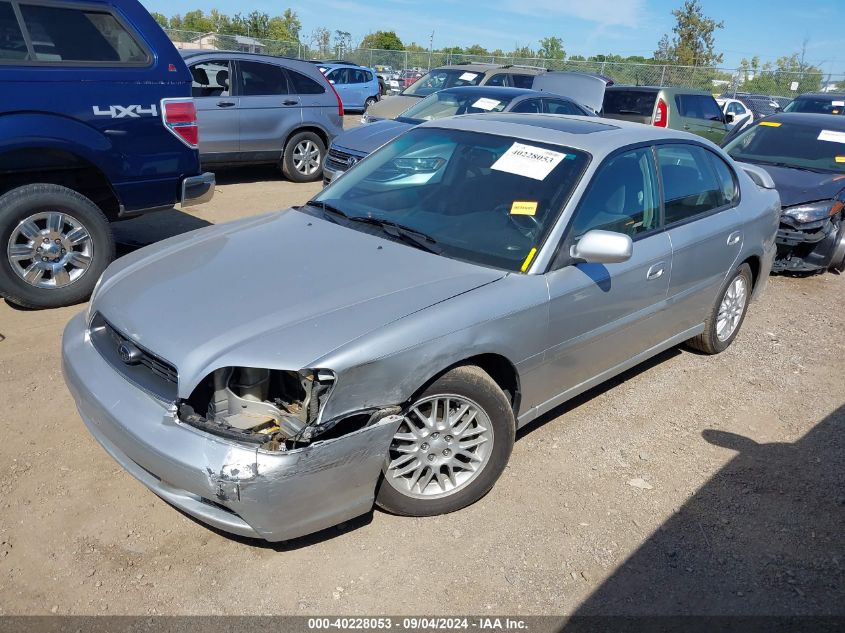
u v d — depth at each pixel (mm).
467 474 3301
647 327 4230
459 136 4250
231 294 3080
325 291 3082
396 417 2836
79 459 3506
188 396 2684
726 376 5035
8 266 5023
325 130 10789
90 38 5262
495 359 3314
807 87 30328
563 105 10141
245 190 10016
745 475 3824
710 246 4539
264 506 2594
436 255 3459
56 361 4469
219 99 9664
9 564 2836
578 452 3924
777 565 3146
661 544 3232
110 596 2721
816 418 4520
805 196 7316
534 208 3613
